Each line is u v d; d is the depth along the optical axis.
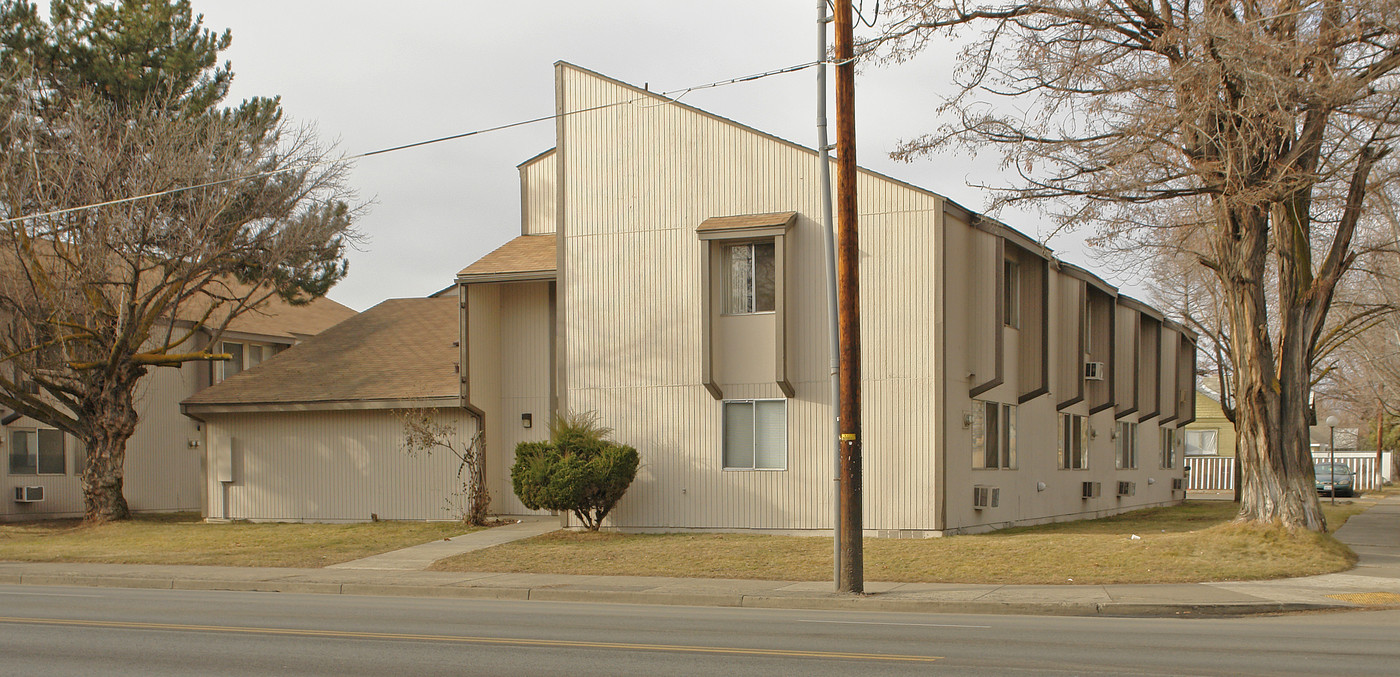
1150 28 17.95
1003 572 17.14
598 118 23.78
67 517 32.59
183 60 32.81
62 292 25.88
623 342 23.38
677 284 22.97
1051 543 19.58
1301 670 9.35
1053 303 27.33
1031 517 25.83
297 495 27.48
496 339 26.80
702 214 22.84
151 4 32.94
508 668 9.54
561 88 24.16
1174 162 17.44
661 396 23.03
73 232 25.91
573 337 23.78
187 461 35.31
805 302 22.00
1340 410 61.88
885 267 21.55
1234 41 15.48
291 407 27.00
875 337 21.58
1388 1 15.04
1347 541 22.00
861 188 21.81
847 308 15.55
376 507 26.70
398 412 26.58
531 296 26.70
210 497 28.25
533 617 13.48
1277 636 11.62
